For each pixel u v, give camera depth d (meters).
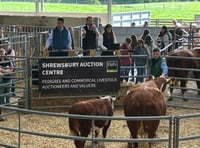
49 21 20.48
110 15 25.36
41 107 10.56
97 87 10.80
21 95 12.05
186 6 37.00
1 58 10.75
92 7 36.56
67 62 10.53
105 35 12.27
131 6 38.78
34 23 20.59
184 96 11.84
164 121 9.71
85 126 6.98
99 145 7.94
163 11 35.56
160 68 9.32
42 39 14.18
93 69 10.70
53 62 10.46
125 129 9.12
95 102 7.40
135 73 13.93
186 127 9.36
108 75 10.80
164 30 15.55
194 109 10.79
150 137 6.68
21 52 13.76
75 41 15.70
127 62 12.49
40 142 8.19
